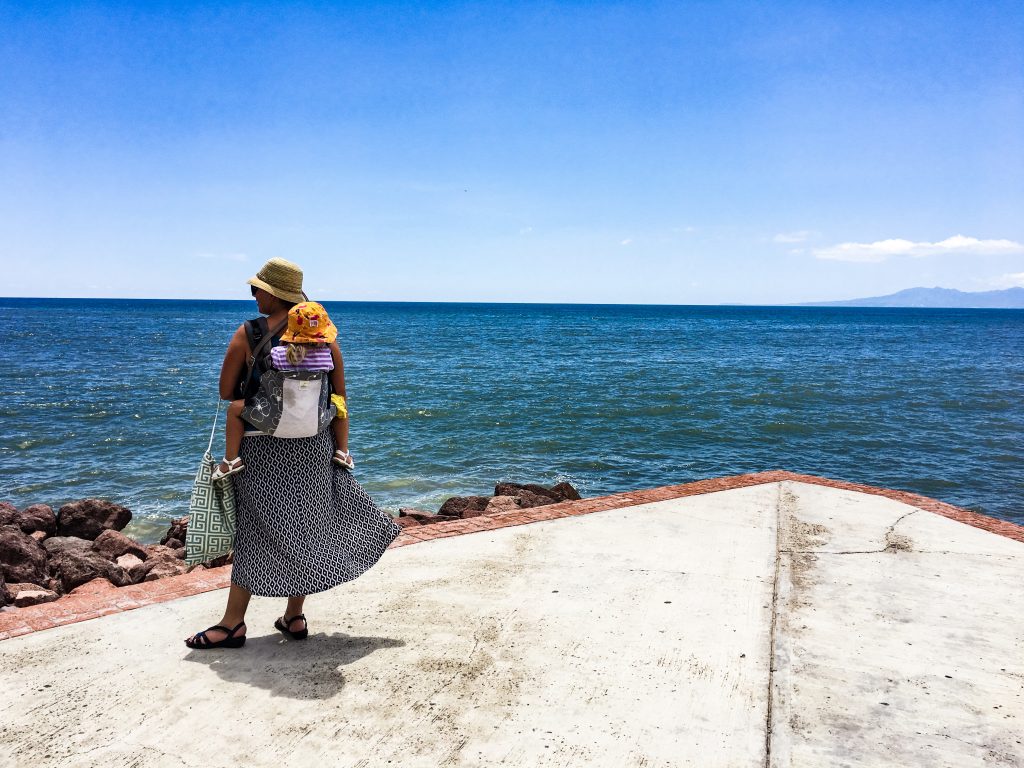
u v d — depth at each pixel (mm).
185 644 3285
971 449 18750
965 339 83562
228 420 3041
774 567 4352
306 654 3205
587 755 2486
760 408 25359
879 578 4188
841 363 46750
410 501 13188
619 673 3053
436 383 31797
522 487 9977
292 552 3045
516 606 3742
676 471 16016
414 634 3410
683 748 2535
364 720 2684
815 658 3205
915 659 3209
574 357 49438
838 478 15633
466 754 2482
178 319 118875
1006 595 3957
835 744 2566
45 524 9906
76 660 3133
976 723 2717
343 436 3291
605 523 5230
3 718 2664
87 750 2473
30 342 60688
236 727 2627
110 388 30250
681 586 4031
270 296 3057
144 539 11141
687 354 53688
